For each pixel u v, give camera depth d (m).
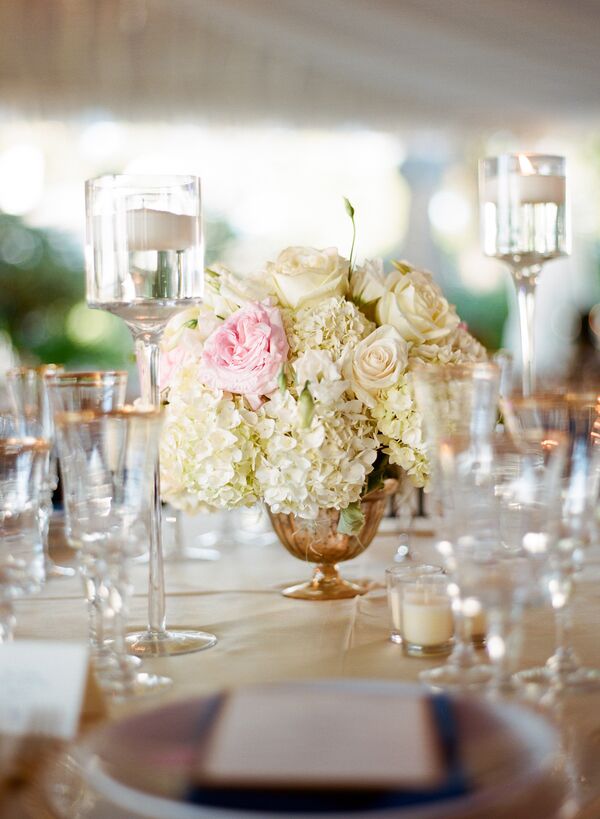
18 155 8.78
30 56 6.49
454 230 10.16
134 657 1.32
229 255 10.02
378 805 0.73
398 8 6.40
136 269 1.42
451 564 1.11
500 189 1.88
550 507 1.14
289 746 0.81
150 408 1.20
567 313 8.16
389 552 2.11
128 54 6.62
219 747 0.81
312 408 1.51
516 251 1.88
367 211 10.48
